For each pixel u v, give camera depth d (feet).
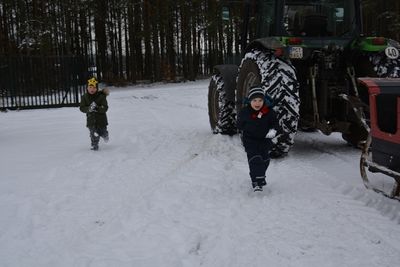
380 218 13.21
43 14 103.30
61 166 21.16
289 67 19.92
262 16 23.76
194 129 31.24
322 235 12.09
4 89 48.21
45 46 101.40
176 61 130.52
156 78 115.65
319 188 16.24
